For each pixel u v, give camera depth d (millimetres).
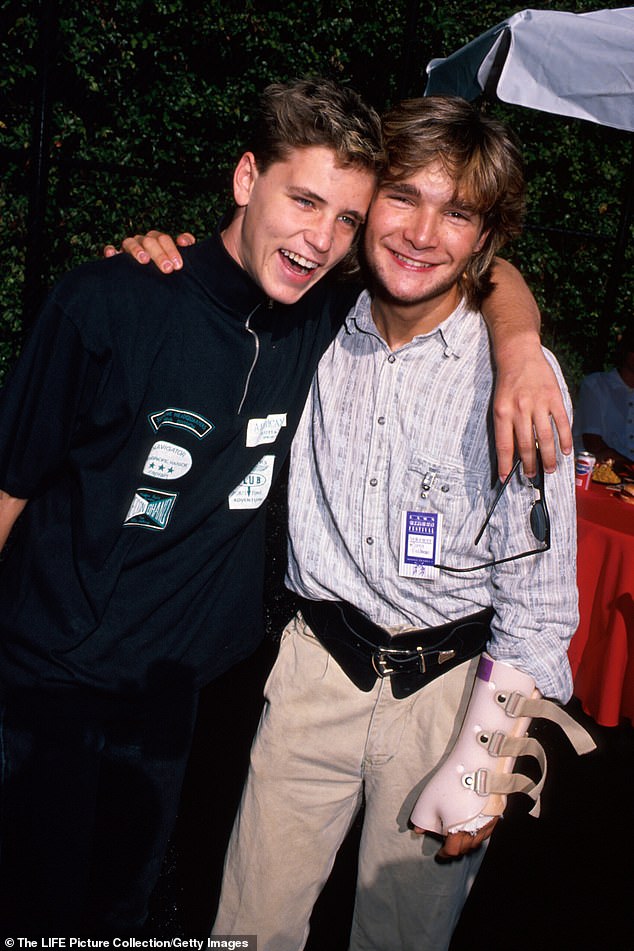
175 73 7301
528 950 2354
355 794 1774
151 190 7461
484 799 1546
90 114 7117
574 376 8734
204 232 7680
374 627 1669
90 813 1753
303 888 1772
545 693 1520
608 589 3154
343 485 1640
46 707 1668
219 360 1580
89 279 1507
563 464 1494
